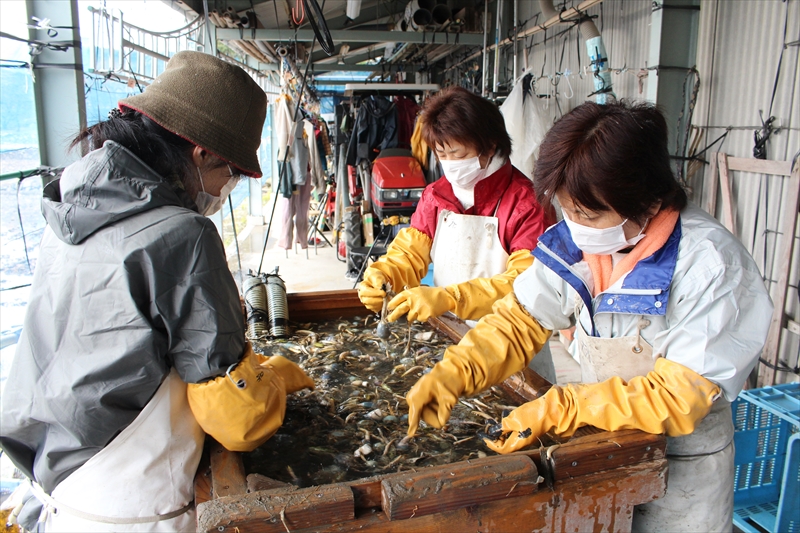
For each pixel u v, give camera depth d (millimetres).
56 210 1096
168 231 1082
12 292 2832
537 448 1328
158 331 1107
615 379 1256
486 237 2043
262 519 981
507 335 1406
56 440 1153
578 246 1199
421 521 1062
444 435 1473
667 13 3615
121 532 1195
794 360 3049
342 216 8117
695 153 3676
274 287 2238
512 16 6727
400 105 7023
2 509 1662
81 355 1094
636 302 1164
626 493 1197
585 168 1006
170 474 1218
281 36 6168
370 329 2205
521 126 4559
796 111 2969
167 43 5590
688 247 1127
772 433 2383
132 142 1140
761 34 3164
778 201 3100
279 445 1427
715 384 1114
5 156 2725
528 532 1152
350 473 1311
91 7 3775
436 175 6430
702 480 1350
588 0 3799
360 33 6621
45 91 2879
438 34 6723
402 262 2174
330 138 10742
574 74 5246
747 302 1099
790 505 2180
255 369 1272
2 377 2836
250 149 1274
